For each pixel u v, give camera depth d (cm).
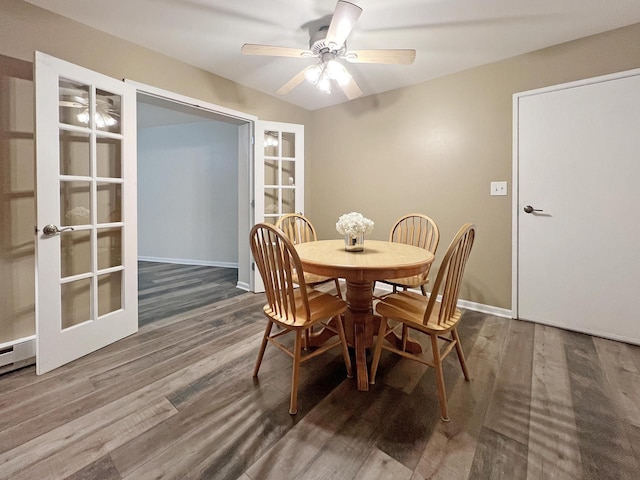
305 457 117
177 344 211
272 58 257
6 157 177
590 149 220
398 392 158
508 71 253
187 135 512
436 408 145
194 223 517
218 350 203
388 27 210
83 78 190
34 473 109
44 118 171
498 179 262
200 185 510
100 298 215
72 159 196
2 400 149
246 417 139
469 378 168
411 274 161
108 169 218
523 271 253
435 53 245
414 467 112
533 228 246
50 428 131
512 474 109
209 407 146
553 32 215
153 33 219
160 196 532
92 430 130
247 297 321
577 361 187
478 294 278
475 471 111
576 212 227
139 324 246
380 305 169
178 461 115
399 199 325
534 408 144
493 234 267
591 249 223
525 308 254
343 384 165
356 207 360
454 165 286
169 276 425
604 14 194
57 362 180
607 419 136
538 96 238
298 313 159
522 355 195
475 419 137
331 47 190
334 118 373
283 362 188
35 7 184
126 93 219
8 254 179
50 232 175
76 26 202
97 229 207
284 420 137
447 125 288
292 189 359
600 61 214
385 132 331
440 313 144
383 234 339
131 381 166
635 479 107
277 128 339
